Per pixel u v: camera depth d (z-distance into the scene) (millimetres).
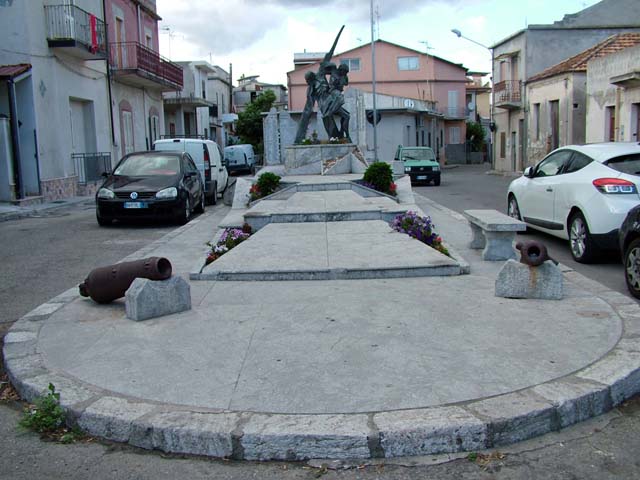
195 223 12906
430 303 6066
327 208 11562
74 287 7148
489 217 8602
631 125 20797
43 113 19906
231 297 6469
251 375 4410
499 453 3600
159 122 33344
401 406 3867
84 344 5133
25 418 4051
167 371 4520
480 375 4301
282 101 69812
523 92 34938
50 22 20266
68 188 21312
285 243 8812
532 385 4125
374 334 5191
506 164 38719
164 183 13609
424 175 26766
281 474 3449
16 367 4664
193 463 3570
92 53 21797
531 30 34312
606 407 4074
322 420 3707
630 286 6934
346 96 26016
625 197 8234
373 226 10117
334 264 7418
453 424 3609
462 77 56250
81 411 3918
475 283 6871
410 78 55375
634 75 19266
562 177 9492
